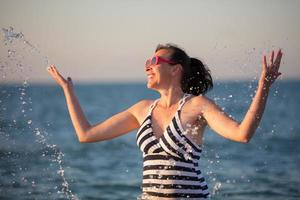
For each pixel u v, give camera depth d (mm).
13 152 13398
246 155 13836
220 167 11289
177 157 4062
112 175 10984
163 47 4375
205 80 4445
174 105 4246
